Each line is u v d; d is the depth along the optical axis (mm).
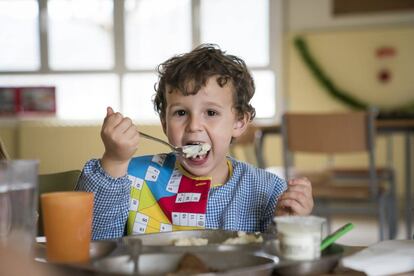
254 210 1040
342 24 4914
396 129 2924
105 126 840
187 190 1015
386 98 4812
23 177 600
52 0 5312
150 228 994
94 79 5344
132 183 1029
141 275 592
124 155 851
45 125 1621
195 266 639
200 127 1002
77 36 5328
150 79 5289
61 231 655
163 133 1204
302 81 5023
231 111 1050
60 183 1164
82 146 1445
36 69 5371
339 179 3252
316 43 4965
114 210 900
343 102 4906
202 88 996
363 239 3734
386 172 3361
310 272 653
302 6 5008
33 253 626
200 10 5199
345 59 4898
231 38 5188
